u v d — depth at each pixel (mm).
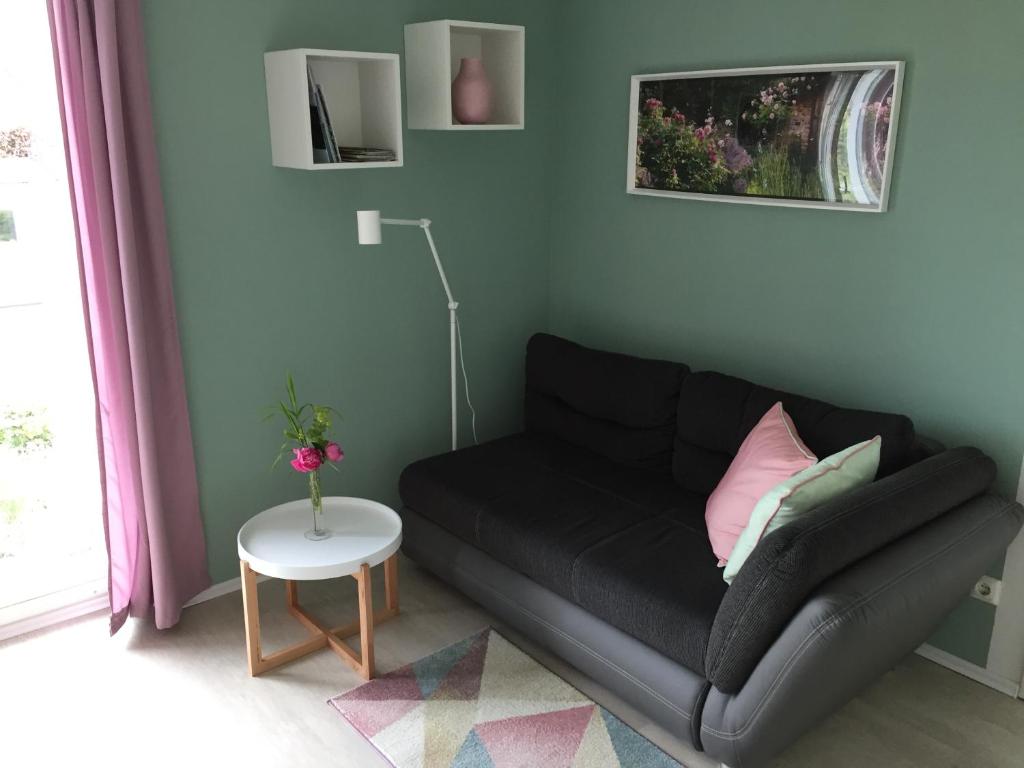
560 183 3822
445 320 3617
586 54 3588
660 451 3180
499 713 2553
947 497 2293
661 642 2324
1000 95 2455
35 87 2750
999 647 2680
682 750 2412
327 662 2801
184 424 2939
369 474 3535
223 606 3115
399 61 3012
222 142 2869
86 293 2656
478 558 2963
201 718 2541
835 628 1896
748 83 3012
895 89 2633
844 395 3004
